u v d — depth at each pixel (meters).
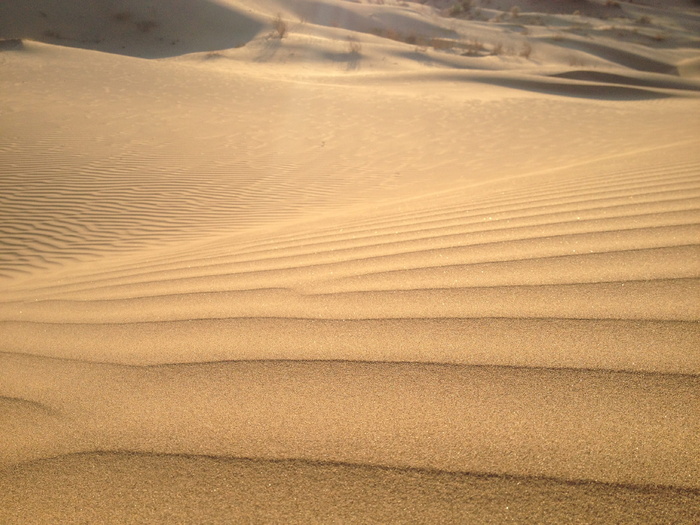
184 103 14.34
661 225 2.82
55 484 1.32
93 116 12.23
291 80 20.14
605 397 1.40
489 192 5.24
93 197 7.36
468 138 11.96
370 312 2.12
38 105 12.76
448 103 16.27
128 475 1.32
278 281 2.73
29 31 29.20
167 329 2.22
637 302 1.92
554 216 3.40
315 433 1.39
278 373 1.71
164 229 6.26
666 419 1.29
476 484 1.17
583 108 15.66
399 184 8.30
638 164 5.53
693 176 4.18
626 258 2.38
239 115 13.59
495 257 2.64
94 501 1.25
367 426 1.40
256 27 31.81
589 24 43.59
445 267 2.58
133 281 3.28
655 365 1.51
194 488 1.25
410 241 3.27
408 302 2.17
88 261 5.12
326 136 12.01
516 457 1.23
